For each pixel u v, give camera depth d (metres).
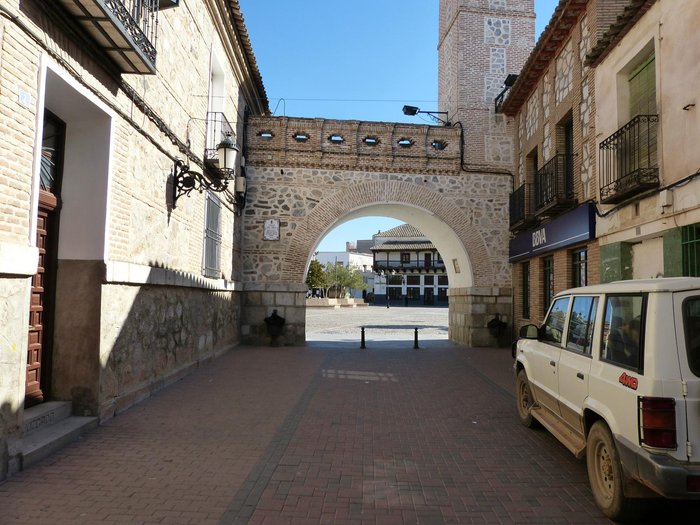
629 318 3.70
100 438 5.48
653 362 3.27
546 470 4.75
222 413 6.68
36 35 4.60
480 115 16.05
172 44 8.30
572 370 4.46
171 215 8.51
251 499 4.00
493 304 15.67
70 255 6.02
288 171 15.38
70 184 6.09
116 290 6.41
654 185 7.48
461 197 15.79
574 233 10.33
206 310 10.95
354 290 79.69
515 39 16.48
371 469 4.73
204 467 4.69
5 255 4.10
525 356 6.09
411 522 3.66
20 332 4.42
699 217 6.50
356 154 15.46
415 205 15.61
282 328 14.90
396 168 15.59
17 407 4.42
